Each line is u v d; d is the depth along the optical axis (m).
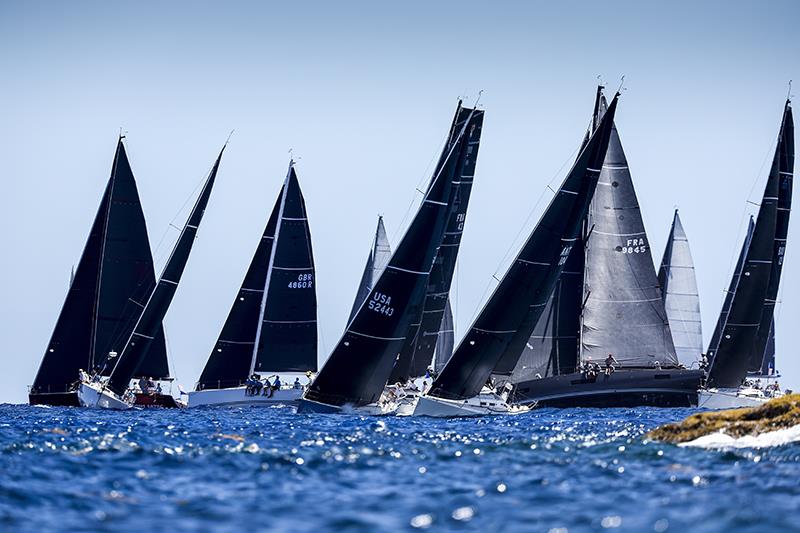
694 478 105.44
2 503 92.50
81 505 92.88
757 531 82.31
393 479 107.25
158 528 84.56
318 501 95.06
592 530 83.56
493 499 95.81
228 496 97.38
